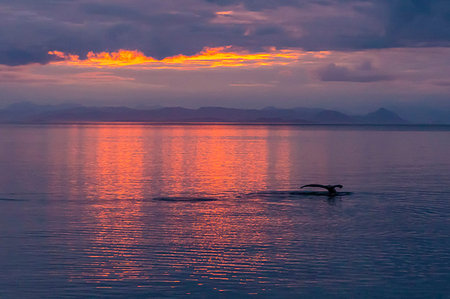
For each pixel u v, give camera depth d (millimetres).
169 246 20438
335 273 17203
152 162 62281
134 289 15648
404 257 18984
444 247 20375
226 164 59719
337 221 25453
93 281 16266
